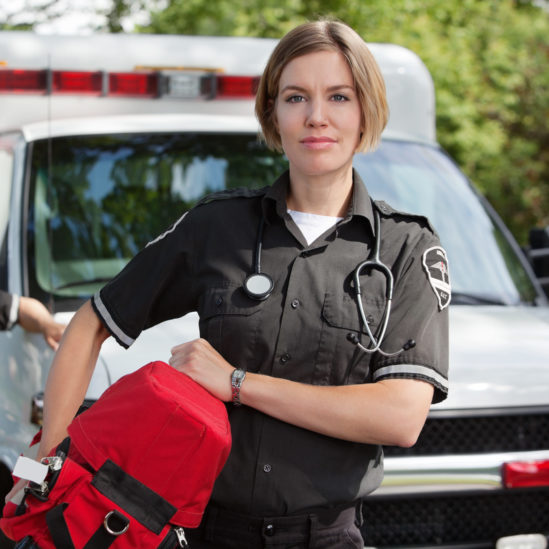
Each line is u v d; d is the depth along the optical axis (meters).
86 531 2.09
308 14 11.84
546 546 3.52
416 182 4.60
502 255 4.46
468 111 13.45
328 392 2.24
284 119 2.33
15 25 9.25
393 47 5.27
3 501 3.78
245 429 2.29
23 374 3.68
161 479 2.11
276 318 2.28
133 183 4.35
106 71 4.69
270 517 2.28
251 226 2.37
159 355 3.35
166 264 2.40
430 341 2.29
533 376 3.50
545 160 17.05
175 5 12.52
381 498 3.33
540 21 16.77
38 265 4.00
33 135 4.41
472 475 3.38
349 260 2.32
